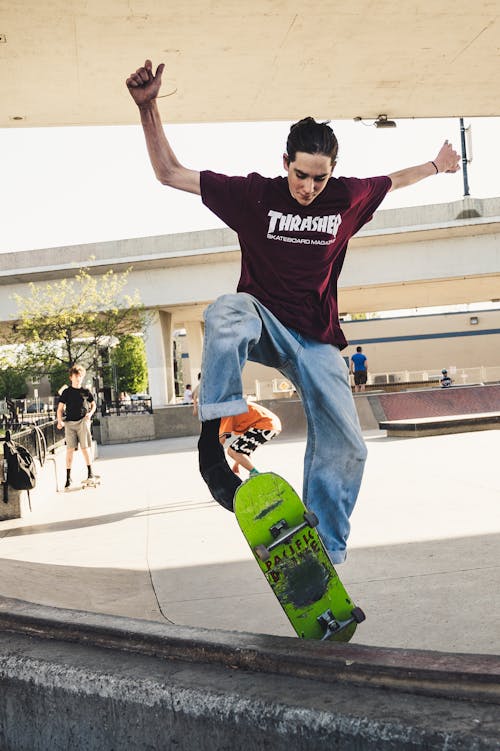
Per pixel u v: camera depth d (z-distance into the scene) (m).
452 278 26.20
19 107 8.34
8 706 2.29
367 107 9.07
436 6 6.77
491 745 1.52
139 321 26.44
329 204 2.73
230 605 3.76
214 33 6.98
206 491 8.69
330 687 1.87
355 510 6.52
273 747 1.82
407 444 12.91
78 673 2.15
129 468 12.90
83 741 2.14
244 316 2.60
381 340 36.41
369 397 19.30
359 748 1.69
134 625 2.35
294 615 2.36
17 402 28.94
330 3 6.59
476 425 14.52
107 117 8.73
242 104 8.76
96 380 27.80
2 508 7.65
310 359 2.81
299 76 8.09
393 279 26.16
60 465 10.59
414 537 5.17
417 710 1.69
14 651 2.34
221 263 26.89
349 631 2.44
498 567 4.14
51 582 4.27
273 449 14.11
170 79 7.93
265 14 6.71
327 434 2.87
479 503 6.38
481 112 9.48
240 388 2.50
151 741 2.02
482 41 7.50
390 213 24.64
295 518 2.41
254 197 2.68
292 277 2.78
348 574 4.28
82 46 7.02
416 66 8.02
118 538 6.01
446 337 36.22
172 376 30.16
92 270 26.69
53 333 25.19
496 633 3.05
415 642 3.02
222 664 2.07
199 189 2.71
